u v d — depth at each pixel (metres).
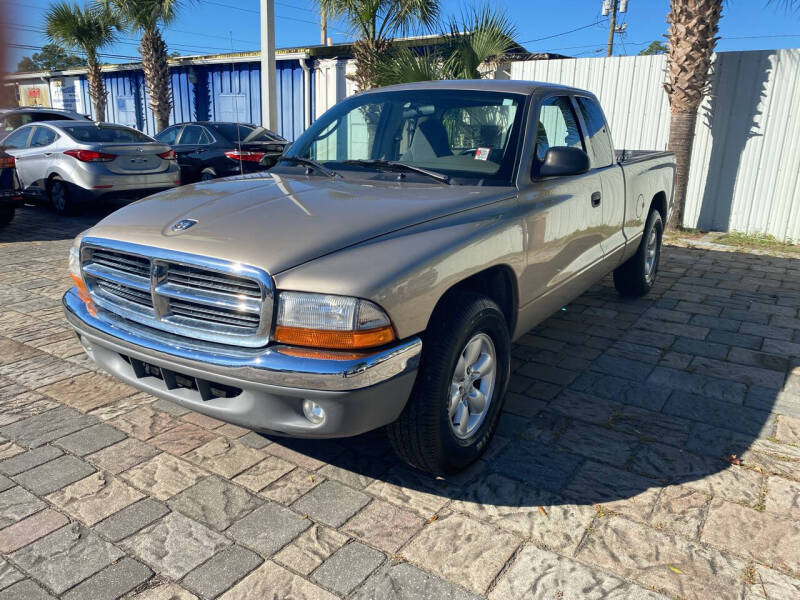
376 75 11.16
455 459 2.97
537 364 4.52
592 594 2.34
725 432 3.56
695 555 2.55
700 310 5.83
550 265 3.75
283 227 2.70
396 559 2.51
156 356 2.72
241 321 2.57
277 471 3.10
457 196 3.20
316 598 2.30
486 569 2.46
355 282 2.42
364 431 2.59
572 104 4.41
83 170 9.45
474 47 10.81
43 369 4.26
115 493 2.90
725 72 9.16
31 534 2.62
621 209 4.95
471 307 2.86
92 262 3.07
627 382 4.22
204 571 2.43
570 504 2.88
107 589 2.33
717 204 9.66
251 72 18.25
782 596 2.34
